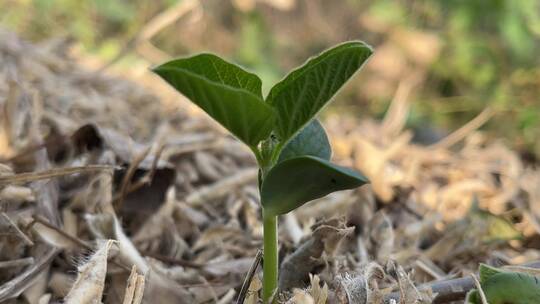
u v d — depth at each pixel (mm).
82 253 322
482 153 639
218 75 238
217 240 376
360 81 1073
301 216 410
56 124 444
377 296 273
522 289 257
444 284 286
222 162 497
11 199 335
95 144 398
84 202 353
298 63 1197
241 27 1141
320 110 245
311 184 247
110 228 331
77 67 683
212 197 430
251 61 1050
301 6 1221
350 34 1211
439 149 640
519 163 640
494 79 1021
